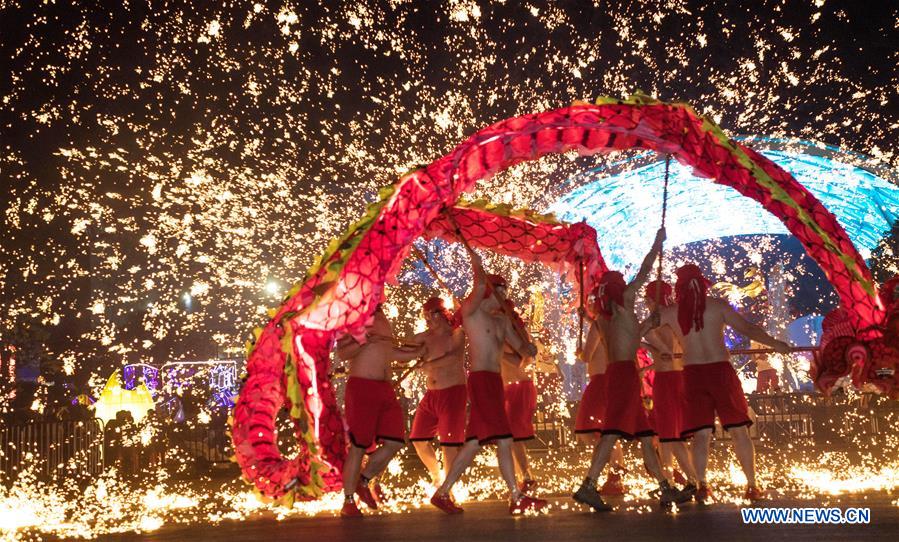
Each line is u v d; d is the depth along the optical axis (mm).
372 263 6418
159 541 5441
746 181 6609
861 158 12727
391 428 6816
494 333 6598
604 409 6941
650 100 6668
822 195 13602
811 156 12750
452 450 7137
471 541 4824
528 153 6859
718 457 11742
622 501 6902
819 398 13727
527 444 13812
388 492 8836
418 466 12031
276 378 6762
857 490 6973
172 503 8703
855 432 13586
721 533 4766
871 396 13672
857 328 6625
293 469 6562
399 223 6520
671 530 4965
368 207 6387
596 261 8391
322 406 6594
